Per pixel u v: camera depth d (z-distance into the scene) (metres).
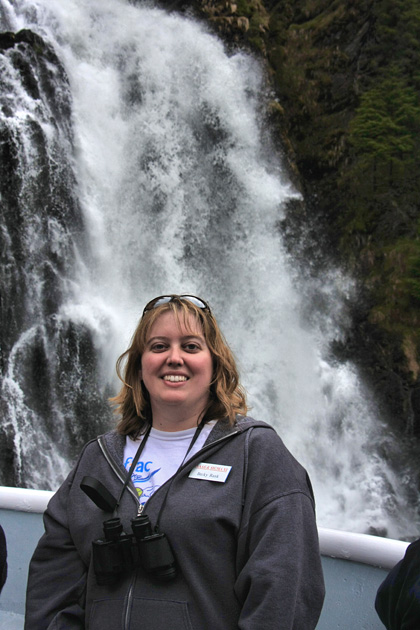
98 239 13.02
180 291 13.53
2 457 10.95
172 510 1.71
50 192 12.52
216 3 15.41
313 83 15.46
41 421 11.45
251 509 1.70
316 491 12.95
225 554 1.69
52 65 13.37
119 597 1.68
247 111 15.11
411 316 13.87
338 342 14.25
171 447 1.88
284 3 16.12
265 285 14.22
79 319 12.16
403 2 14.98
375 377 13.80
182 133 14.47
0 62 12.64
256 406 13.24
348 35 15.37
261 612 1.55
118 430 2.00
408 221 14.43
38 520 2.45
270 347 13.85
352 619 2.04
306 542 1.67
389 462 13.15
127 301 13.06
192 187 14.27
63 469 11.38
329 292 14.61
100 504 1.78
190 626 1.62
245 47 15.50
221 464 1.76
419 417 13.38
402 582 1.61
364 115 14.90
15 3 14.40
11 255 11.85
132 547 1.70
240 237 14.37
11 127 12.22
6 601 2.40
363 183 14.82
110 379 12.24
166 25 15.09
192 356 1.88
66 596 1.83
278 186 14.93
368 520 12.56
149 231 13.66
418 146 14.60
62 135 13.07
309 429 13.45
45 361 11.79
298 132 15.55
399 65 14.89
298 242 14.82
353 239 14.75
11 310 11.70
